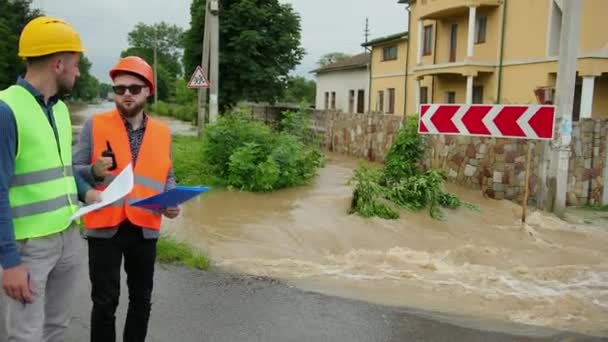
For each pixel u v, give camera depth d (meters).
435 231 8.14
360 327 4.78
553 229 8.62
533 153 10.39
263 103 33.38
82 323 4.68
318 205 9.29
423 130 9.25
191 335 4.54
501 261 6.91
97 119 3.74
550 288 5.96
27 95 3.08
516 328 4.83
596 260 7.09
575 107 21.83
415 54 32.34
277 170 10.49
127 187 3.22
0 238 2.87
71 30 3.19
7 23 47.72
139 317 3.95
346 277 6.10
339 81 44.81
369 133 17.00
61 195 3.21
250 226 7.89
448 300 5.49
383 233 7.86
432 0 28.09
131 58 3.75
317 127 21.70
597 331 4.80
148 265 3.89
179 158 12.15
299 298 5.38
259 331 4.65
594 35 19.45
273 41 31.67
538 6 22.62
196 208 8.94
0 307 4.59
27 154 3.06
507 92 24.66
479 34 26.42
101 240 3.64
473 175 11.16
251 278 5.91
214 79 19.95
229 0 31.09
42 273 3.17
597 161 10.93
